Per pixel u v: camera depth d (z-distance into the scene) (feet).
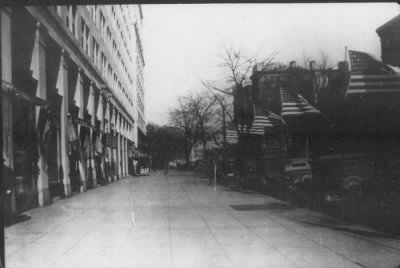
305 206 48.21
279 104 83.56
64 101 66.18
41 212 45.65
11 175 37.35
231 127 116.78
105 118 116.57
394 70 51.03
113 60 138.62
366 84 52.31
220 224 35.29
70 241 28.22
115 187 95.71
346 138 54.03
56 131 61.87
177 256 23.41
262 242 27.02
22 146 46.93
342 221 35.32
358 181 44.73
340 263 21.08
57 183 63.21
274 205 50.57
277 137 79.51
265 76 91.71
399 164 47.62
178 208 48.47
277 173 73.56
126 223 36.52
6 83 37.78
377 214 34.68
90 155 89.86
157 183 112.57
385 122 50.72
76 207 50.85
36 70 51.55
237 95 99.50
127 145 187.32
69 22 72.79
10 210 36.27
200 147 272.51
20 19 48.73
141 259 22.75
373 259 21.77
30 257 23.39
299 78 76.07
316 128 64.49
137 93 245.24
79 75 80.12
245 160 94.53
